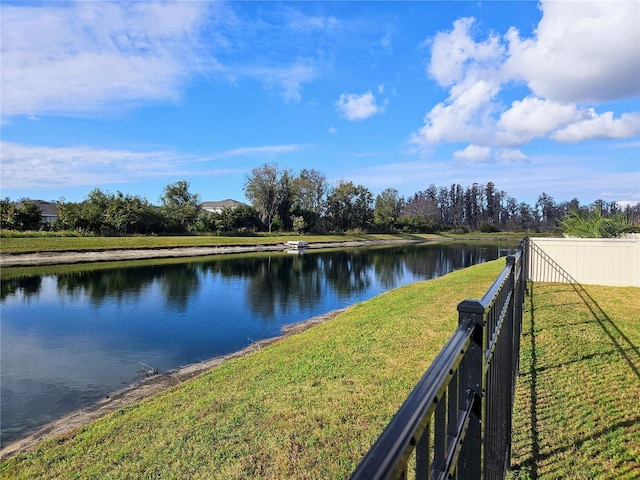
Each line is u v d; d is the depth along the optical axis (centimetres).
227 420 418
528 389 383
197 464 345
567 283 964
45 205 5241
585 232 1282
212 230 4772
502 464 234
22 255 2603
